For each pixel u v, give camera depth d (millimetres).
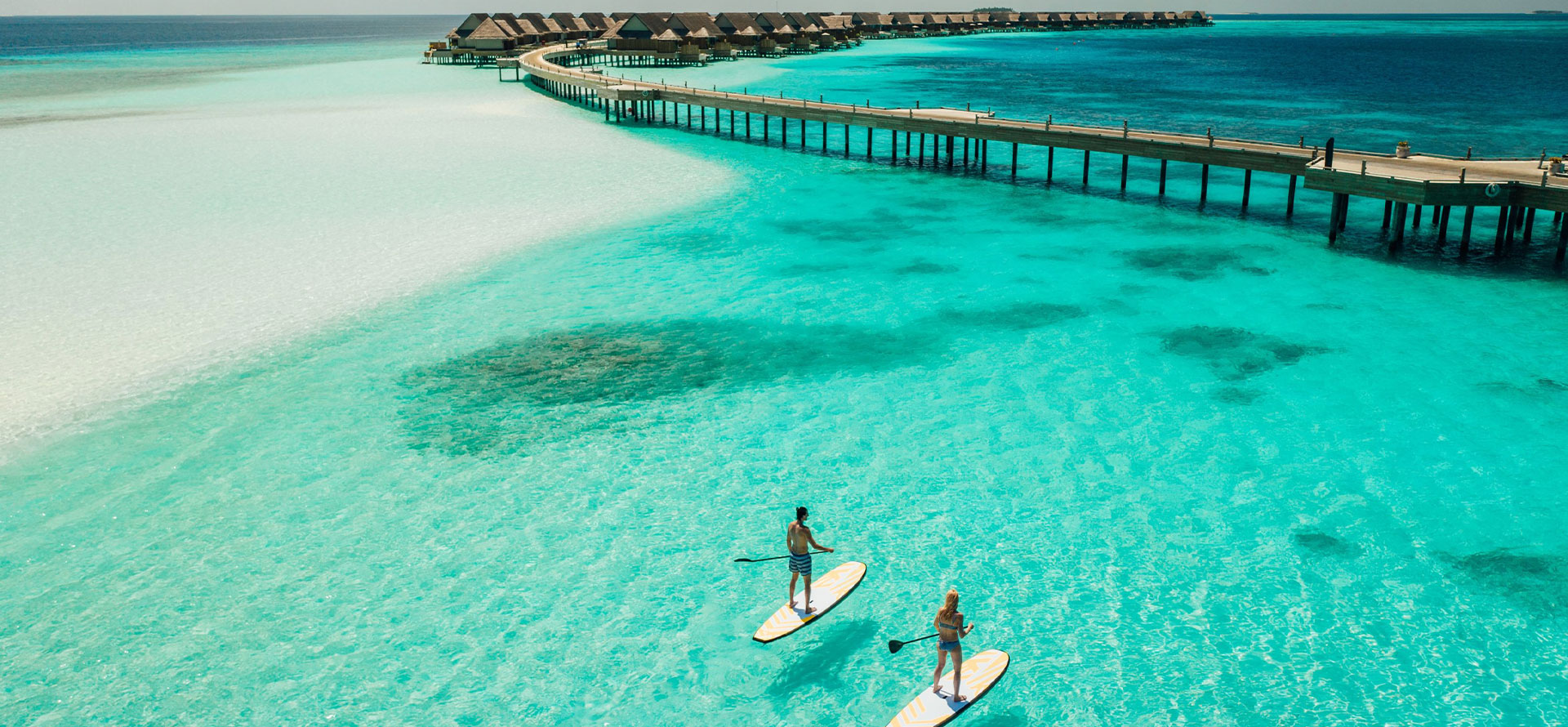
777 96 88188
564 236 35281
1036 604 13930
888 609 13891
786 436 19469
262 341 24578
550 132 61750
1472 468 17453
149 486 17344
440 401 21250
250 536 15758
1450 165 33781
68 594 14141
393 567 14914
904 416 20344
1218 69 129625
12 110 72688
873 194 43906
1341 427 19266
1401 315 25875
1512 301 26875
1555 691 11836
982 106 81312
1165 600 13930
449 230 35688
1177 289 28750
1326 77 113062
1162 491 16969
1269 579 14328
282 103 77750
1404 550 14969
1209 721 11547
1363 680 12148
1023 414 20297
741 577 14734
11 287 28469
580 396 21562
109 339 24500
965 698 11766
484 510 16656
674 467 18219
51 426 19625
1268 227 36531
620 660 12844
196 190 41656
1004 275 30578
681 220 38219
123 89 93188
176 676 12438
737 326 26078
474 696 12141
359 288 28859
